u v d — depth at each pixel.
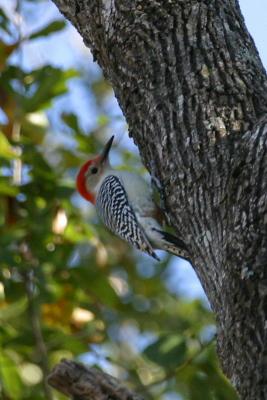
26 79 13.25
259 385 6.91
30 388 12.79
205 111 8.43
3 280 12.70
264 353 6.94
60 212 13.20
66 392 7.67
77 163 13.96
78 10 9.43
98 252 14.16
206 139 8.30
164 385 13.76
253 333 7.05
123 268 16.20
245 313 7.14
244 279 7.23
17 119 13.12
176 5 8.96
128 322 16.23
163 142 8.52
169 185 8.46
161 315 15.98
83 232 13.45
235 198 7.76
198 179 8.20
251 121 8.32
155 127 8.62
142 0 9.01
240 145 8.11
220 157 8.16
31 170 13.17
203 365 12.37
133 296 16.34
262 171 7.68
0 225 12.71
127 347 15.98
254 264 7.24
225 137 8.25
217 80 8.56
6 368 12.33
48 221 12.90
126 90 8.92
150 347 11.26
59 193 13.17
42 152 13.42
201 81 8.57
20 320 12.99
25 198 13.13
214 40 8.77
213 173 8.12
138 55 8.85
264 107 8.45
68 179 13.84
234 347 7.21
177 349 11.24
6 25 13.35
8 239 12.24
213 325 15.23
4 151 12.80
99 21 9.21
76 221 13.44
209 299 7.85
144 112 8.76
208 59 8.67
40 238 12.87
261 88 8.60
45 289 12.58
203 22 8.87
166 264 16.67
